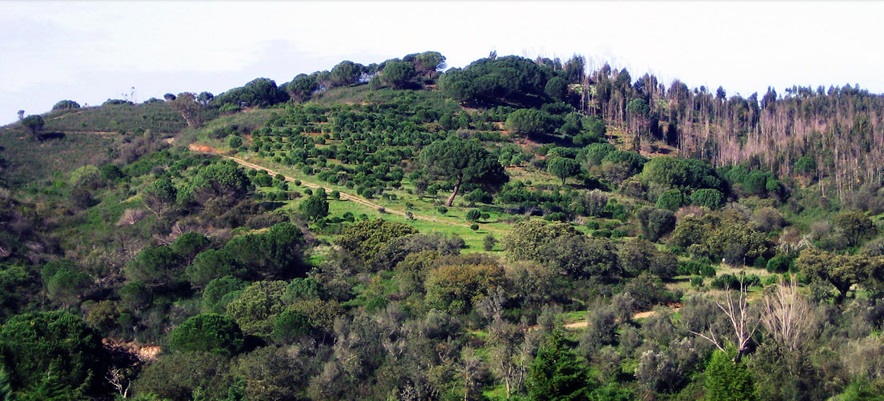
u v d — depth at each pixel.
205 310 70.31
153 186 103.56
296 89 186.25
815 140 150.62
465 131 149.62
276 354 56.09
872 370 50.56
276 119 153.38
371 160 127.25
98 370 57.72
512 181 123.75
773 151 148.38
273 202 106.38
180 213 101.25
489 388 54.94
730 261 80.25
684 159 136.88
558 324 61.25
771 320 55.78
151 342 66.00
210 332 58.59
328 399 53.69
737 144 162.12
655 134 178.50
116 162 137.62
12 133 150.00
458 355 58.56
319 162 124.56
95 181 121.19
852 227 88.94
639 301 66.69
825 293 64.56
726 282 70.69
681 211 101.19
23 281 76.06
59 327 57.69
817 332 57.22
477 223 99.31
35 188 119.44
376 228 85.56
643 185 122.38
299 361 56.41
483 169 107.31
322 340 61.75
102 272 79.62
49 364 55.00
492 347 59.22
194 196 102.69
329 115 158.25
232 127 149.12
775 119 189.12
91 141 153.25
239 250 77.25
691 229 86.75
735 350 53.84
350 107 164.38
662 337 58.03
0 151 140.62
